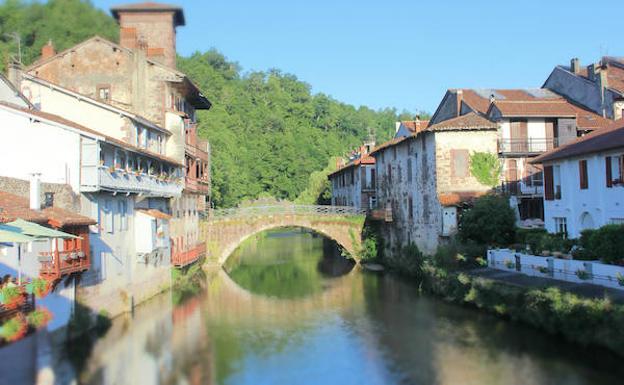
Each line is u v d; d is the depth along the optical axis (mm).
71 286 24531
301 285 43594
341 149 121500
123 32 41750
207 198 60688
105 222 28656
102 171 26828
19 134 26219
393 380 20750
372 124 150250
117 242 30219
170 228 40031
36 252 22219
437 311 30656
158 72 41344
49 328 22062
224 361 23438
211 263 50500
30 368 20172
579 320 21500
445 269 34125
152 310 32844
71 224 22953
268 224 51281
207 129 85250
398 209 49000
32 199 22422
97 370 22078
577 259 26500
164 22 47000
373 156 58750
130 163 31828
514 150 39750
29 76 34031
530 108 40219
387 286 40844
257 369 22391
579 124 41375
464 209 38344
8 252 20344
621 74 47469
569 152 31531
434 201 40031
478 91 50562
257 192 99125
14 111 26141
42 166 26125
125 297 31125
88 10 56969
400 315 30375
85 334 25672
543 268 27594
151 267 35969
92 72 41156
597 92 45625
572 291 23281
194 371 22219
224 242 50750
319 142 119875
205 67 111625
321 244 81500
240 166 91250
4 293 18578
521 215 39906
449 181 39250
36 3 54906
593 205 29875
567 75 49750
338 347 25281
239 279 47188
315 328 28953
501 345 23531
